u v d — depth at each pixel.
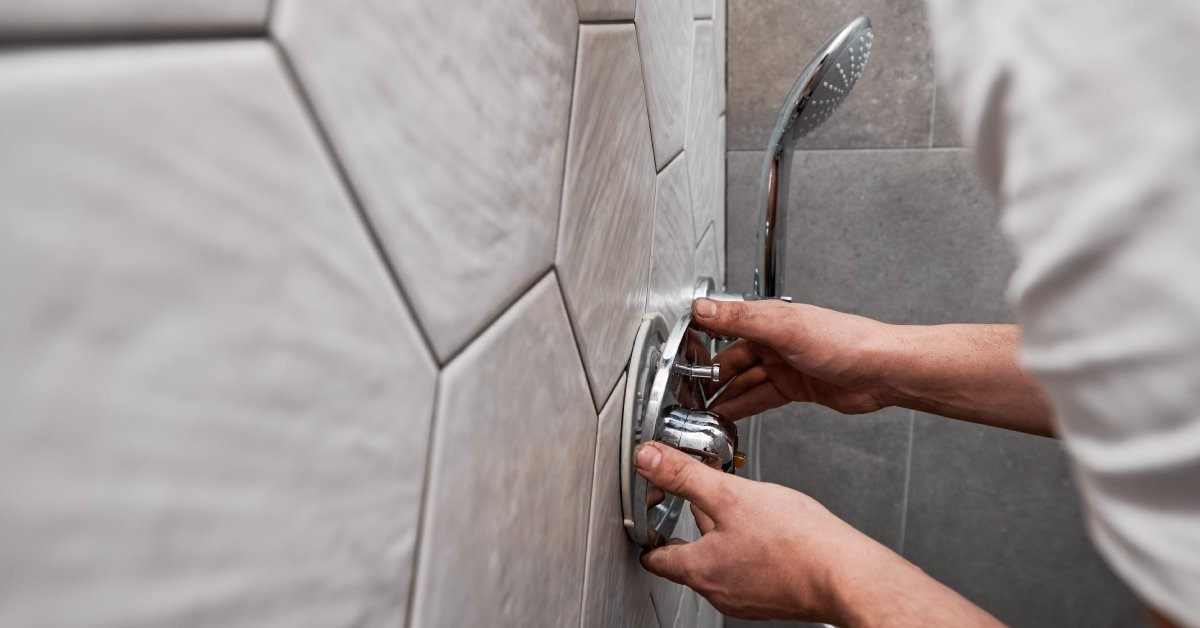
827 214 0.97
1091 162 0.12
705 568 0.36
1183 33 0.10
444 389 0.16
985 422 0.50
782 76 0.88
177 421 0.09
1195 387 0.11
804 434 1.08
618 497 0.35
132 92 0.08
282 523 0.11
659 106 0.40
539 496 0.23
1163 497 0.13
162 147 0.09
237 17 0.09
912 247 0.95
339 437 0.12
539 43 0.21
